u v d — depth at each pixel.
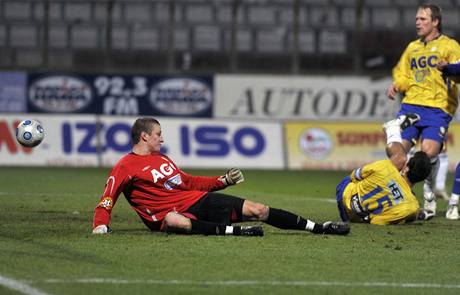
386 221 33.97
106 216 29.25
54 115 87.44
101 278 21.41
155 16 95.00
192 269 22.84
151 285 20.73
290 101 93.56
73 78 90.38
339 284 21.39
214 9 95.81
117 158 87.44
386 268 23.81
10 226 31.52
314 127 90.00
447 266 24.47
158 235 28.86
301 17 96.62
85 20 94.12
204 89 92.31
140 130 29.20
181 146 87.50
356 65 97.00
